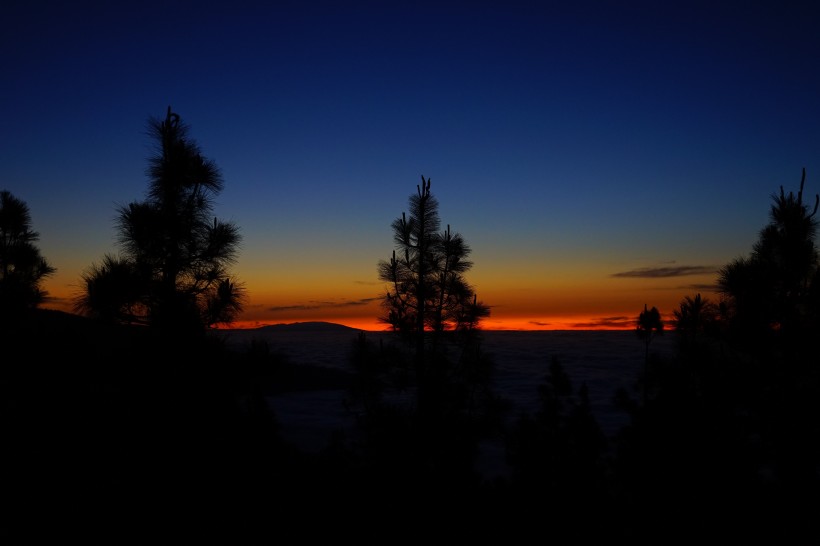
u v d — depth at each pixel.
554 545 6.39
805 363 6.82
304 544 6.04
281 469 7.48
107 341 6.61
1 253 11.62
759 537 5.63
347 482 7.32
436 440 7.74
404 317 10.38
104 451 6.39
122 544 5.45
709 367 7.14
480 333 10.24
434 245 10.52
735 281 7.20
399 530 6.52
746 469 6.16
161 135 7.19
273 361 6.93
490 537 6.56
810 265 6.90
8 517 5.61
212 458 6.64
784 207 7.10
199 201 7.29
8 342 7.19
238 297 7.19
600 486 7.57
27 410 6.79
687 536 5.94
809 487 6.20
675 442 6.37
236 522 6.17
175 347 6.36
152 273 6.71
